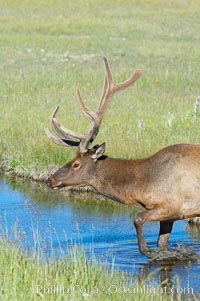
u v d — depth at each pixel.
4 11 127.38
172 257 36.25
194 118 56.66
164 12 127.56
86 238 39.78
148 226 42.44
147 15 125.31
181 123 55.62
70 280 30.58
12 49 97.25
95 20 119.38
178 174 36.00
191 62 86.62
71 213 44.41
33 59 90.38
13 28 112.31
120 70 81.19
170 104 63.19
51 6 132.88
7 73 80.06
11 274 30.31
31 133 56.16
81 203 46.47
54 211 44.78
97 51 95.75
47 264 32.06
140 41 103.00
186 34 108.50
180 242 37.62
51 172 50.38
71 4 134.38
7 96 68.56
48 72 80.56
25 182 50.84
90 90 71.19
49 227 41.62
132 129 54.84
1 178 51.78
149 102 64.38
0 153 54.78
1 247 33.22
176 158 36.25
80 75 78.69
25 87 72.88
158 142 50.91
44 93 69.75
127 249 37.88
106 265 33.31
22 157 52.91
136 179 36.69
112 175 37.03
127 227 41.88
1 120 59.66
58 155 51.88
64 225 42.19
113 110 60.59
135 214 44.41
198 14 126.94
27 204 46.12
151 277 33.62
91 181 37.31
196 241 39.47
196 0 139.12
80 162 37.12
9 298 28.38
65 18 121.38
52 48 98.00
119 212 44.75
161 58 89.75
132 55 92.69
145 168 36.75
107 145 50.94
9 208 45.41
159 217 36.22
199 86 73.25
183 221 42.81
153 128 54.69
